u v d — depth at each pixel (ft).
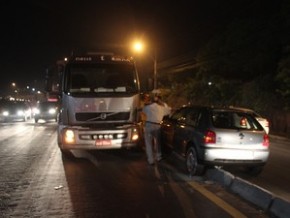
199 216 22.18
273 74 102.53
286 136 74.23
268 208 23.26
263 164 33.58
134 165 37.76
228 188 28.40
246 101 104.47
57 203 24.61
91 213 22.65
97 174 33.40
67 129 40.14
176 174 33.65
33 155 44.11
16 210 23.18
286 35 95.50
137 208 23.61
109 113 40.98
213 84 136.46
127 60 42.47
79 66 41.34
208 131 32.35
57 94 43.60
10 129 84.89
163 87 196.75
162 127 40.50
